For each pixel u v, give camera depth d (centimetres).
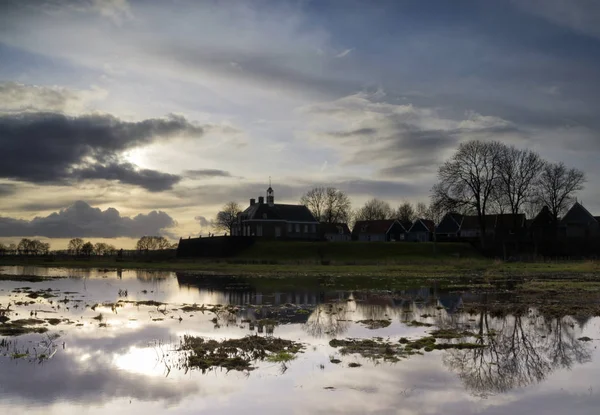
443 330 2498
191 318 2961
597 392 1605
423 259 9575
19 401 1507
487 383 1688
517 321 2830
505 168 10194
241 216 13688
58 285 5256
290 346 2155
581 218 11094
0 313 3109
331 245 10731
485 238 10800
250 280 5816
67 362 1922
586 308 3266
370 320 2839
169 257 11912
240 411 1434
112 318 2964
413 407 1465
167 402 1501
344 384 1661
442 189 10444
